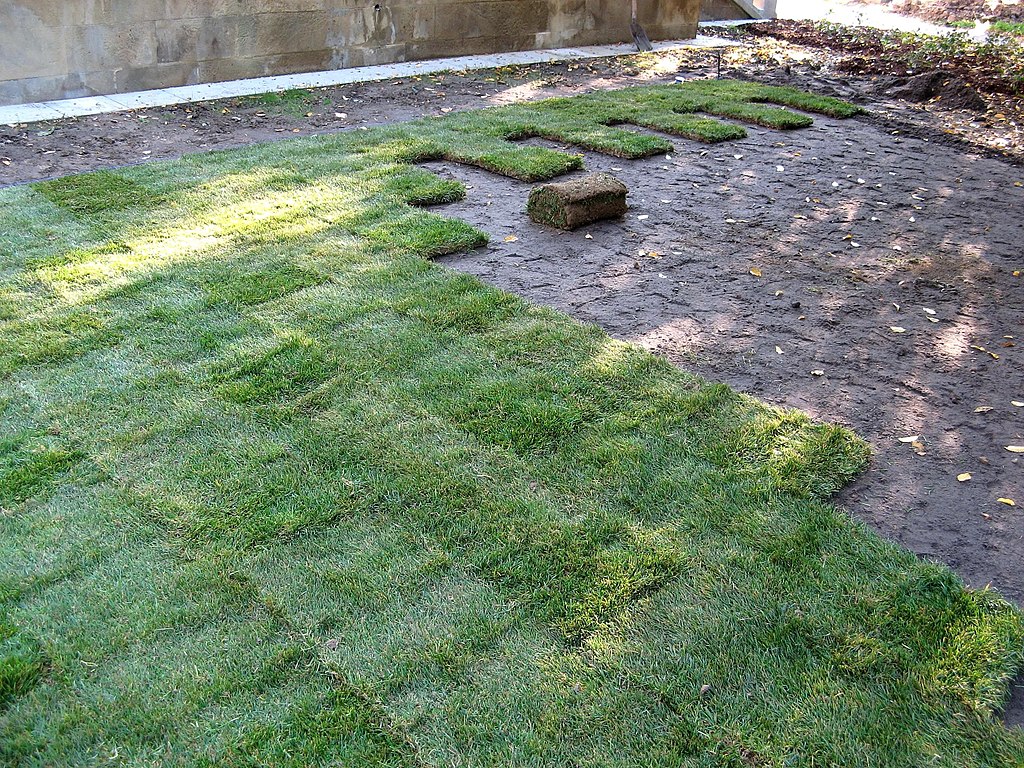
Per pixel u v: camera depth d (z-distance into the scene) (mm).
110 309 4852
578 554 3100
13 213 6250
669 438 3779
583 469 3572
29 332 4574
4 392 4039
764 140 8703
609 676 2623
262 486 3430
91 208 6383
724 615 2844
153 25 9938
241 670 2617
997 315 5109
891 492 3525
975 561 3152
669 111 9555
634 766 2342
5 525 3205
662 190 7133
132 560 3047
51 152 7840
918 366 4512
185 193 6738
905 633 2775
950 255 5973
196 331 4625
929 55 13305
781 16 18422
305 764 2330
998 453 3803
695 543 3168
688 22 14969
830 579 3000
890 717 2496
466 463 3596
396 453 3646
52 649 2684
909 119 9805
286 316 4801
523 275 5480
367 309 4887
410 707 2512
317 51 11391
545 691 2570
